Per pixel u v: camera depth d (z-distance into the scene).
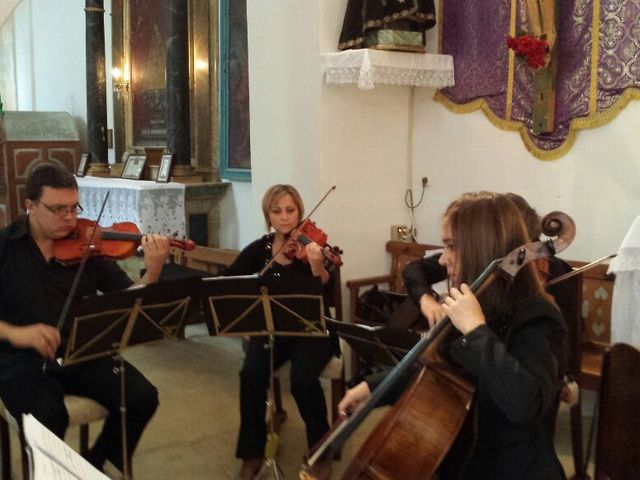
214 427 3.46
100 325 2.31
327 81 3.83
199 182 5.91
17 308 2.60
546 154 3.57
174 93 5.90
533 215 1.89
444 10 4.02
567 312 2.71
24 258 2.62
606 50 3.27
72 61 8.28
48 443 1.13
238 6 5.46
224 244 5.95
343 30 3.84
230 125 5.72
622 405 1.79
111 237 2.86
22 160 7.46
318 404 2.85
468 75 3.92
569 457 3.04
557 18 3.42
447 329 1.66
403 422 1.61
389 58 3.71
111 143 7.49
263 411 2.92
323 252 3.01
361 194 4.11
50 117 7.80
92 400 2.60
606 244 3.37
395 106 4.18
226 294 2.57
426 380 1.65
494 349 1.47
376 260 4.20
